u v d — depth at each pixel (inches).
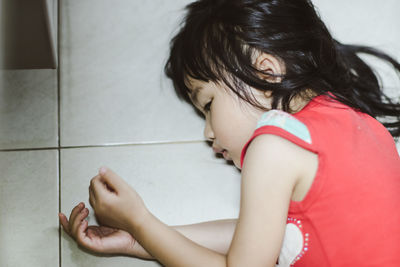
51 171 41.1
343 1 50.9
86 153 42.2
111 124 43.5
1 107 40.8
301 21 34.7
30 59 43.6
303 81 33.4
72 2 47.8
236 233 31.0
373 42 49.6
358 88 45.2
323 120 31.0
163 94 45.1
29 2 38.6
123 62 46.0
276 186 29.4
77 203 40.2
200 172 42.6
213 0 35.5
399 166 32.6
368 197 29.5
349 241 29.8
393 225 29.6
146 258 38.2
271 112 30.8
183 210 41.1
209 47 33.8
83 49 46.1
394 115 45.5
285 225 30.3
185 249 34.0
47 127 42.6
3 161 40.6
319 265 31.4
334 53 37.4
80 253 38.3
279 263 34.7
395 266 29.4
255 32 33.2
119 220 35.9
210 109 35.6
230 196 42.0
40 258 38.0
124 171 41.9
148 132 43.6
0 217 36.9
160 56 46.6
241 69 32.9
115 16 47.8
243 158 32.0
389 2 51.4
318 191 29.5
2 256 36.1
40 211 39.6
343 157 29.7
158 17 48.2
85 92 44.4
